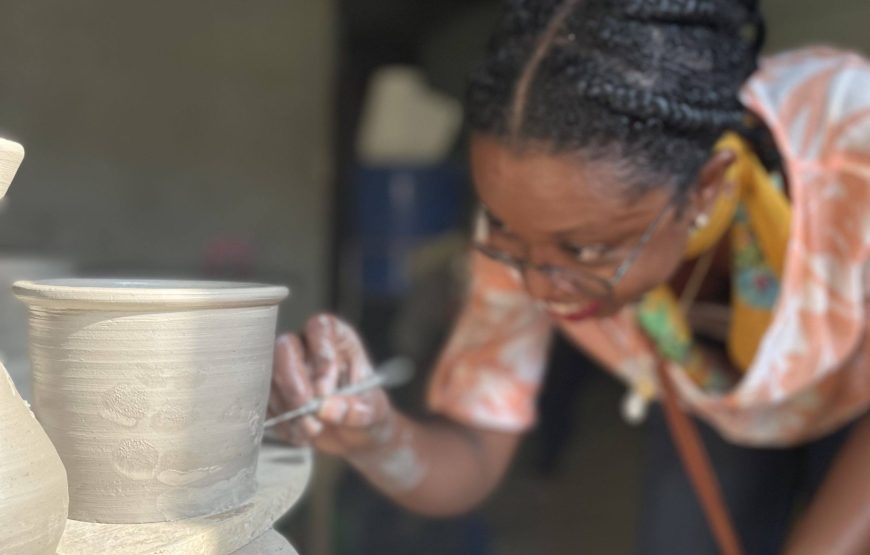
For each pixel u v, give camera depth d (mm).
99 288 617
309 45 2951
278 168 2949
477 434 1308
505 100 822
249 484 706
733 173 1044
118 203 2686
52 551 545
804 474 1553
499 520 3043
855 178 1004
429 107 4707
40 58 2525
